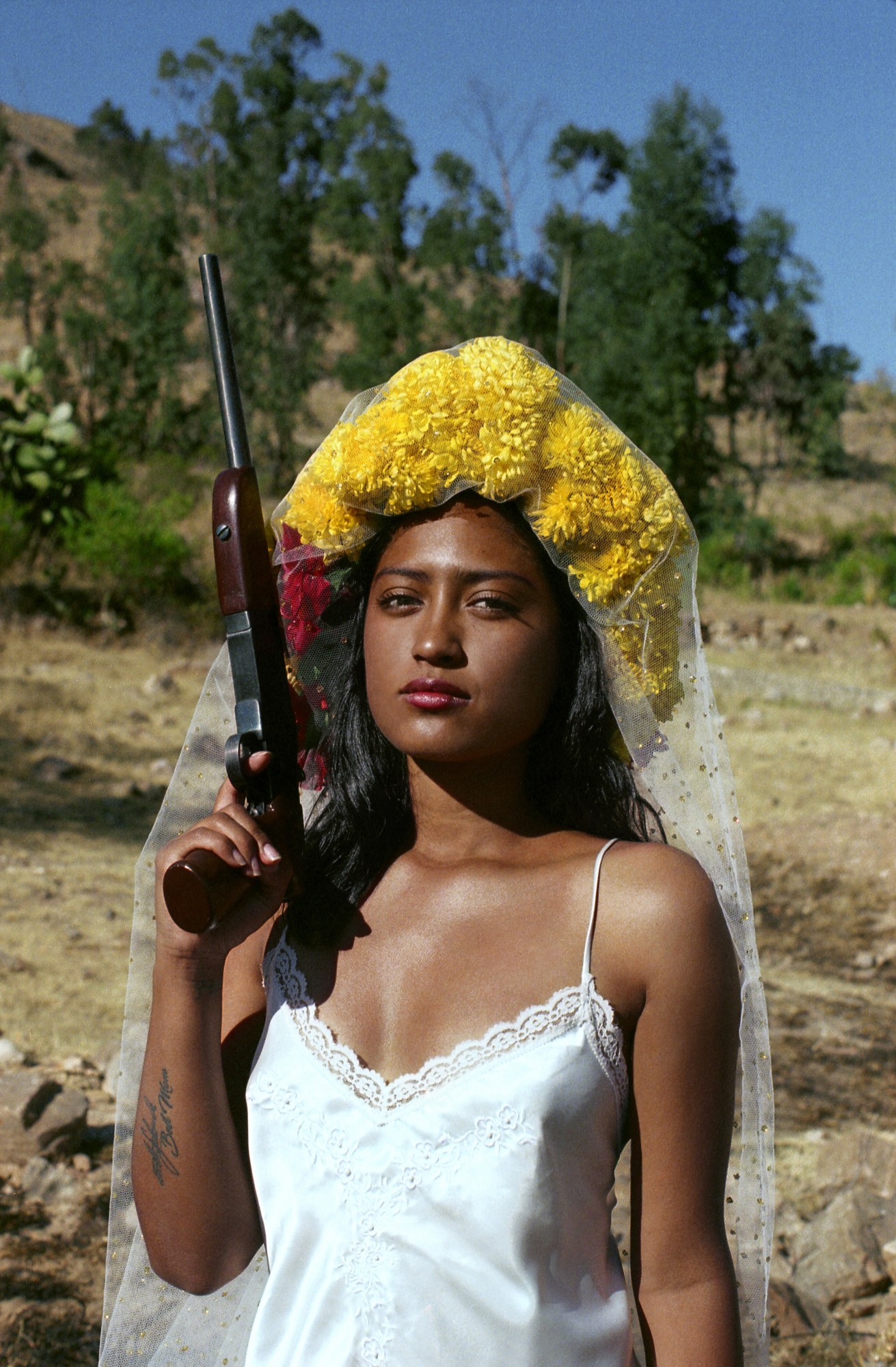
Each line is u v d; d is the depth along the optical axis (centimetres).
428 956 131
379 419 136
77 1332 335
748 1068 147
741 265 4484
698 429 3691
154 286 4547
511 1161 119
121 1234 159
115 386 4616
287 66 4712
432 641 131
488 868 135
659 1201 124
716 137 3853
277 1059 133
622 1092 125
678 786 148
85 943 685
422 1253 120
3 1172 427
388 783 149
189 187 4778
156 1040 136
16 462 1744
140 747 1206
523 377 134
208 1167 135
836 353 5091
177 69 4716
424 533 135
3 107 10356
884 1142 454
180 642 1673
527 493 133
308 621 153
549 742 141
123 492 1964
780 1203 437
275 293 4469
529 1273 118
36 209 6606
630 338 3684
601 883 129
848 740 1390
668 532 138
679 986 124
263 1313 129
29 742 1177
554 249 4162
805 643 2188
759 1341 144
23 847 873
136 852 889
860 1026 638
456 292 4456
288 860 138
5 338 5888
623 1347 124
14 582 1695
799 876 924
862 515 4606
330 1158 126
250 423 4334
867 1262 386
